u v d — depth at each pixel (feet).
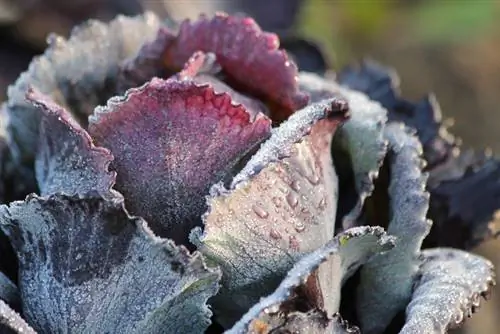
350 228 2.34
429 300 2.39
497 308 3.05
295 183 2.31
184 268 2.21
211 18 2.49
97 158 2.30
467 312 2.39
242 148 2.32
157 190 2.32
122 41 2.64
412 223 2.44
